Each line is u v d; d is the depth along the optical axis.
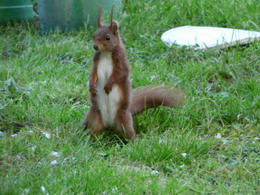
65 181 7.73
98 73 9.46
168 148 8.95
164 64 12.71
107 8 14.83
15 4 15.55
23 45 14.15
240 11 15.50
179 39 13.98
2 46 13.95
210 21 15.34
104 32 9.21
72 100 11.17
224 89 11.53
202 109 10.66
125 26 14.88
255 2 15.95
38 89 11.36
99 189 7.62
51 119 10.11
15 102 10.79
